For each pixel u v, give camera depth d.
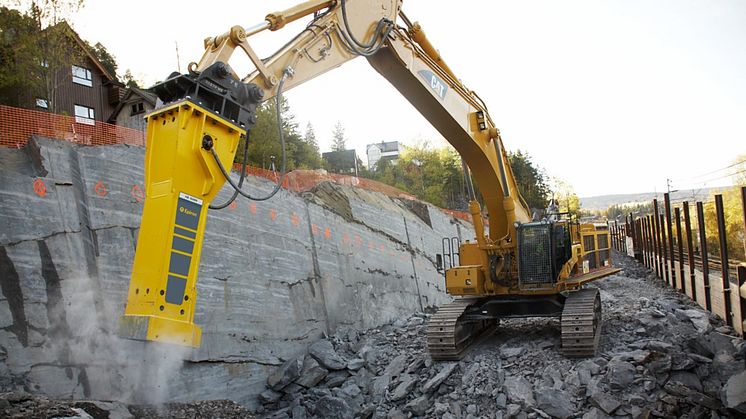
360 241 21.55
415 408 10.99
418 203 30.70
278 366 14.74
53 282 11.12
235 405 12.12
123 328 5.34
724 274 13.02
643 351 10.73
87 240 12.07
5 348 10.06
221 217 15.04
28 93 23.38
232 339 13.93
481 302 13.51
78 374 10.86
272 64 6.93
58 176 11.94
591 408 9.86
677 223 19.58
